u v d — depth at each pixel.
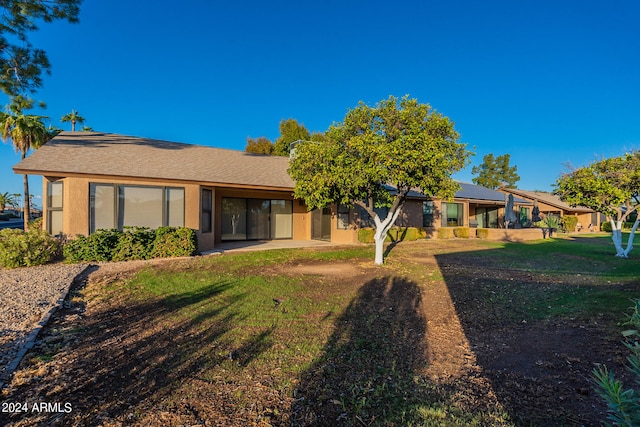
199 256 11.05
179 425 2.54
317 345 4.05
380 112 8.63
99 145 12.90
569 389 3.03
